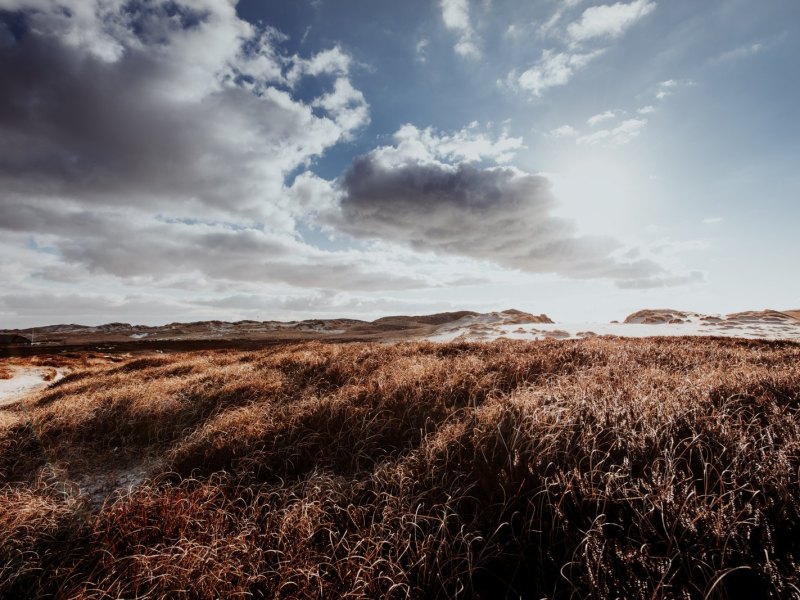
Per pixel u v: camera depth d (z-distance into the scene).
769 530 2.40
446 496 3.47
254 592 2.75
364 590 2.64
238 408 6.57
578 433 3.96
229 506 3.73
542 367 7.64
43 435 6.27
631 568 2.42
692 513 2.65
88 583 2.83
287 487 4.12
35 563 3.07
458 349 11.62
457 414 5.36
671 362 8.17
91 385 10.77
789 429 3.60
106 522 3.51
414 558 2.85
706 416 4.01
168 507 3.67
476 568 2.63
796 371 5.71
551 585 2.55
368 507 3.55
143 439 6.09
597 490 2.96
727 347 11.90
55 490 4.52
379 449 4.72
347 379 7.98
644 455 3.42
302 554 2.97
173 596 2.68
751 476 2.95
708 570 2.31
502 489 3.35
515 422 4.29
